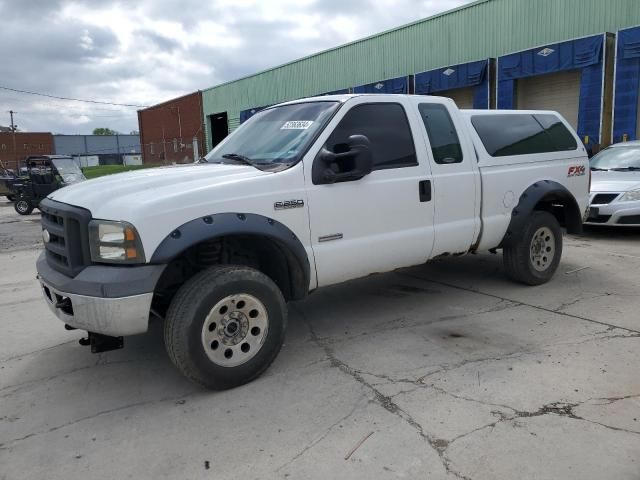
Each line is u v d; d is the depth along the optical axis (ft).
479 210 17.34
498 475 8.73
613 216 28.14
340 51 84.64
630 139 49.37
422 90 70.03
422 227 15.76
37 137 242.17
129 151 299.38
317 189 13.43
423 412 10.84
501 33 60.39
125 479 9.10
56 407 11.80
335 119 14.11
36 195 58.80
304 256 13.10
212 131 135.44
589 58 51.16
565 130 20.77
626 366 12.60
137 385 12.73
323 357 13.88
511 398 11.26
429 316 16.80
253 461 9.43
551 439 9.69
